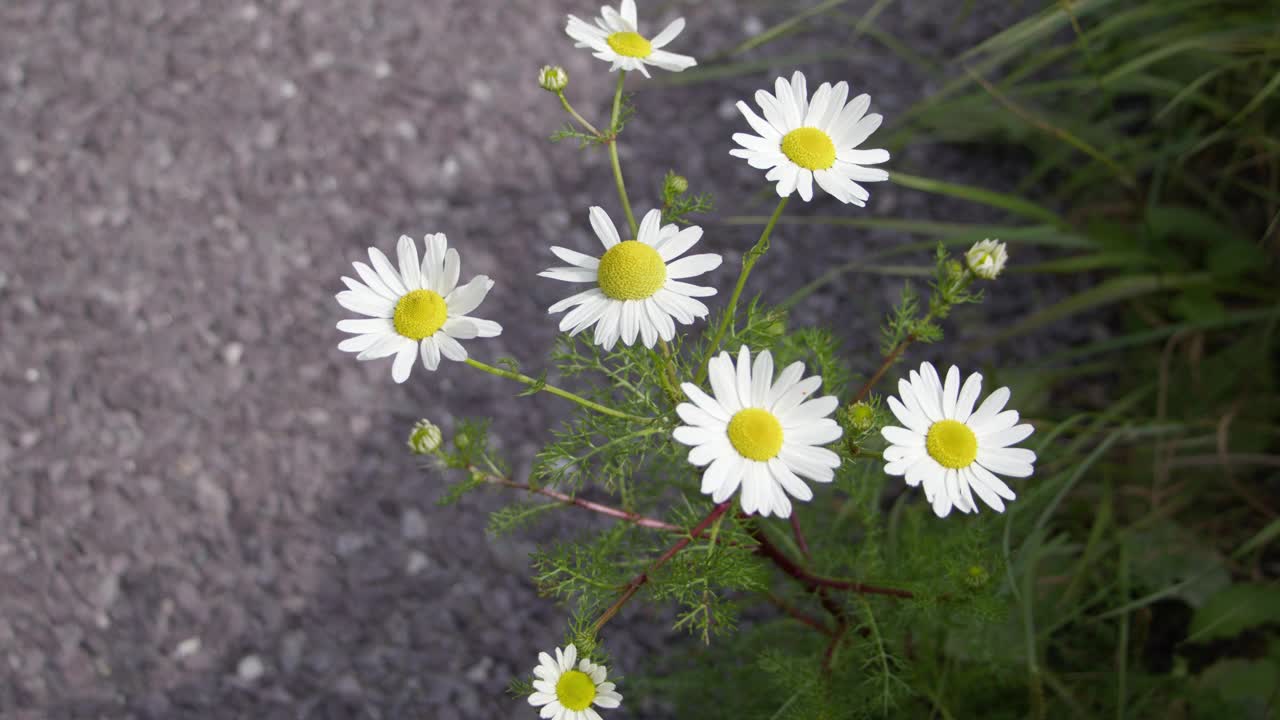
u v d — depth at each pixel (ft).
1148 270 1.90
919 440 1.10
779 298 1.96
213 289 1.98
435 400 1.90
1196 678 1.55
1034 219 2.03
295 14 2.31
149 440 1.85
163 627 1.72
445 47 2.27
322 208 2.07
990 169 2.11
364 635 1.72
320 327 1.95
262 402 1.89
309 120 2.17
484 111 2.19
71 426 1.86
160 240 2.03
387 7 2.32
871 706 1.36
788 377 1.05
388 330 1.11
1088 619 1.51
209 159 2.12
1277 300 1.84
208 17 2.29
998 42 1.78
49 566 1.75
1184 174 1.98
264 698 1.67
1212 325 1.81
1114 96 2.12
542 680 1.15
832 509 1.67
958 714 1.54
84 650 1.70
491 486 1.82
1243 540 1.66
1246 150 1.97
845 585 1.35
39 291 1.97
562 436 1.28
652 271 1.09
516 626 1.73
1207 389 1.79
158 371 1.90
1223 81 1.95
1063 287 1.98
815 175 1.12
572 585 1.28
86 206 2.06
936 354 1.90
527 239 2.05
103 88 2.20
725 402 1.05
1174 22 2.00
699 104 2.22
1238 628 1.53
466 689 1.69
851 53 2.26
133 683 1.68
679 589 1.22
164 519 1.79
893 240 2.03
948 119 2.07
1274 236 1.89
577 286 1.99
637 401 1.23
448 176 2.12
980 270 1.18
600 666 1.15
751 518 1.29
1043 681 1.53
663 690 1.66
